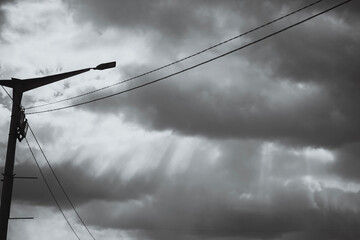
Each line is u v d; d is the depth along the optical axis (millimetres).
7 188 20125
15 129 20891
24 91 21594
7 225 19844
